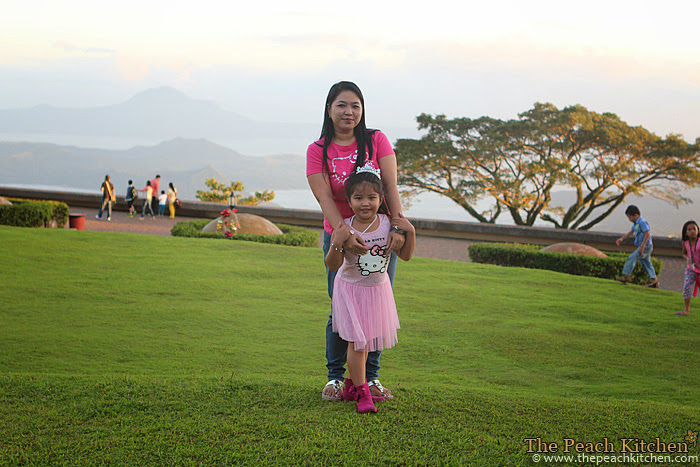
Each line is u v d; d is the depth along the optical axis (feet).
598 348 22.71
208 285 31.14
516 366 20.11
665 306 31.68
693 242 29.22
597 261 45.29
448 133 96.99
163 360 19.04
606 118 90.63
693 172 87.30
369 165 10.66
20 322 22.91
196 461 8.53
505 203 95.96
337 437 9.42
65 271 32.42
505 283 36.14
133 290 29.14
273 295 29.91
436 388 13.16
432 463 8.59
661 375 19.58
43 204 60.95
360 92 11.01
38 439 9.18
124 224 72.64
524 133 91.71
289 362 19.60
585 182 95.71
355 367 10.84
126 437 9.29
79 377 13.20
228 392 11.77
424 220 77.56
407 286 33.91
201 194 140.46
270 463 8.50
